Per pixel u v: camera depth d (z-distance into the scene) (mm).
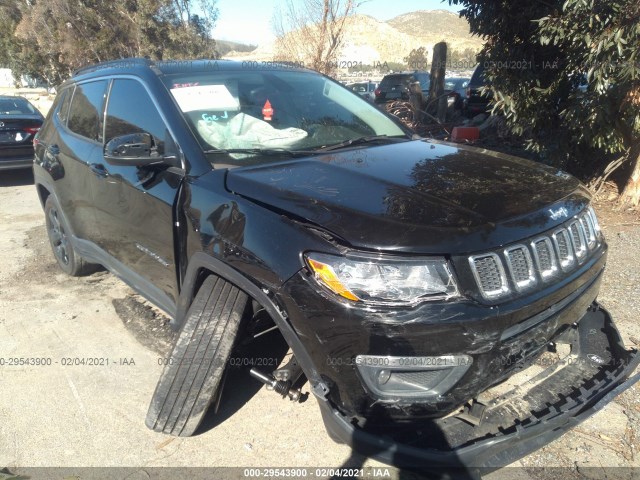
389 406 2227
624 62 5059
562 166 6641
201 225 2811
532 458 2732
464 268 2223
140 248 3484
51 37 25938
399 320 2141
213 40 24656
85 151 4098
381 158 3115
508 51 6441
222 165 2984
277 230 2445
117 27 24766
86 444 2965
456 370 2209
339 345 2217
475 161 3145
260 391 3365
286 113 3662
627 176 6664
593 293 2846
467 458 2203
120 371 3627
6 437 3033
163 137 3264
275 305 2398
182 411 2854
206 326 2811
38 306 4621
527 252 2393
